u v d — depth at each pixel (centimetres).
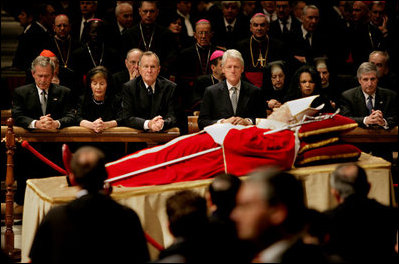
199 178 909
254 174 477
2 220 1123
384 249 612
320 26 1697
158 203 864
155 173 903
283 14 1739
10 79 1593
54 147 1138
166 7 1802
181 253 528
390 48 1698
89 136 1091
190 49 1537
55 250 597
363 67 1190
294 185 470
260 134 945
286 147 930
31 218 882
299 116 982
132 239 611
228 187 639
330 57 1670
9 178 959
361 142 1195
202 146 937
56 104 1125
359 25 1705
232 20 1748
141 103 1127
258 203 460
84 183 616
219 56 1343
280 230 463
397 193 1166
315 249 486
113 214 607
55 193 852
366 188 655
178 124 1193
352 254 603
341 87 1545
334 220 625
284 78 1377
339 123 975
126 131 1100
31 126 1073
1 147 1150
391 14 1792
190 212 546
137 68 1283
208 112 1133
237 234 561
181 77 1520
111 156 1176
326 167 946
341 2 1927
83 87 1436
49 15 1650
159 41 1548
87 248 595
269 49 1542
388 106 1201
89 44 1473
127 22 1652
